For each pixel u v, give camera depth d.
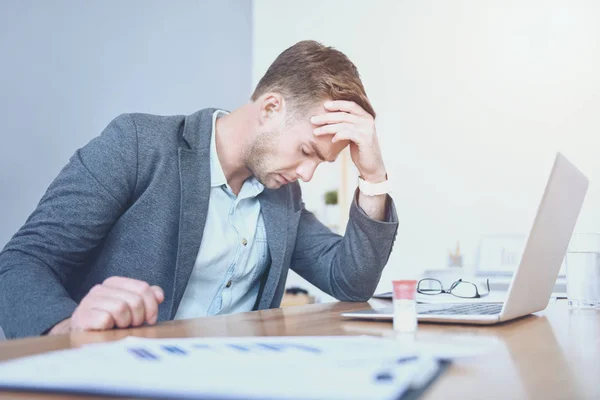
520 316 0.78
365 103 1.14
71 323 0.64
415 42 2.27
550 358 0.45
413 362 0.33
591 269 1.01
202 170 1.09
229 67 2.57
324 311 0.93
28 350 0.47
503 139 2.05
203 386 0.27
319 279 1.31
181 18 2.37
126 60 2.12
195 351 0.38
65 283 0.93
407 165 2.23
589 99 1.92
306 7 2.56
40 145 1.80
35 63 1.81
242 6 2.68
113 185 0.98
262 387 0.27
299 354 0.36
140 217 1.02
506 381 0.35
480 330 0.65
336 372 0.30
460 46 2.17
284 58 1.14
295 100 1.10
